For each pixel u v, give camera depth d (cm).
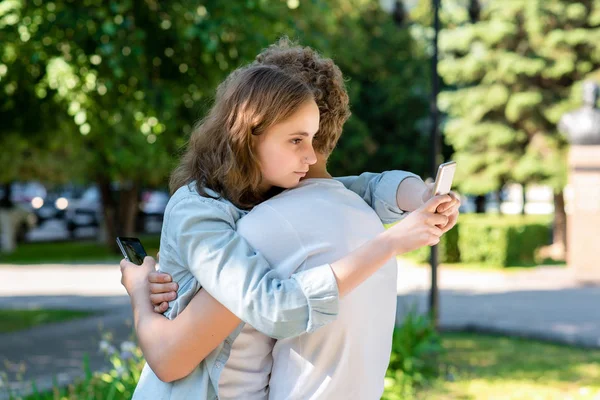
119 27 694
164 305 170
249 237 165
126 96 811
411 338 685
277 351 165
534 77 1823
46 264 1792
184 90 831
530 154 1823
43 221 2714
